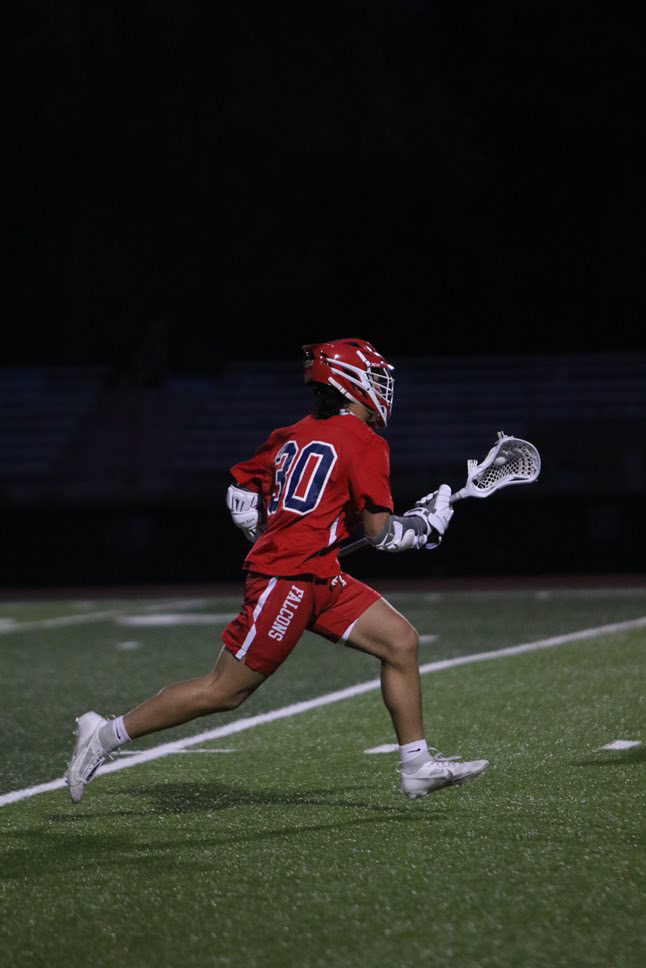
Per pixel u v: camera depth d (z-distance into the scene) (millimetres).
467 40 89875
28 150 82562
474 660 30359
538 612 41781
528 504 62281
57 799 17719
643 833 14500
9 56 79750
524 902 12227
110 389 85562
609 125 87062
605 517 62188
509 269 88812
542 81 88000
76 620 44750
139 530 64875
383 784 17953
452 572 61812
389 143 80500
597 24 87375
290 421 76188
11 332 92125
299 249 90125
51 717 25172
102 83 80625
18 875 13773
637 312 86875
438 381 78125
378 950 11156
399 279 89812
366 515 15680
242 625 15570
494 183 88875
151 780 18875
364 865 13672
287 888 12961
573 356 78750
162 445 75000
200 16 80062
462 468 72750
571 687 25531
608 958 10789
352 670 30000
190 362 92875
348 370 15938
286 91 80125
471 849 14125
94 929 11938
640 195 85750
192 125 81312
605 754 19219
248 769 19453
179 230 91188
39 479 72562
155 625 42062
